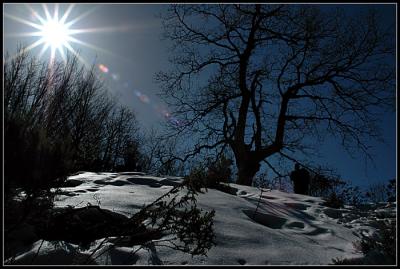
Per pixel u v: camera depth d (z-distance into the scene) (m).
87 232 4.24
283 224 6.11
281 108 25.61
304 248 4.72
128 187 6.69
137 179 7.77
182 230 3.75
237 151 24.11
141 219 3.98
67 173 3.98
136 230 4.24
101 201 5.21
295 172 14.67
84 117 15.35
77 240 4.13
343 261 4.41
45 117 10.97
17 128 3.62
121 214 4.68
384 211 8.29
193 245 4.06
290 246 4.65
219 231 4.61
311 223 6.43
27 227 4.03
